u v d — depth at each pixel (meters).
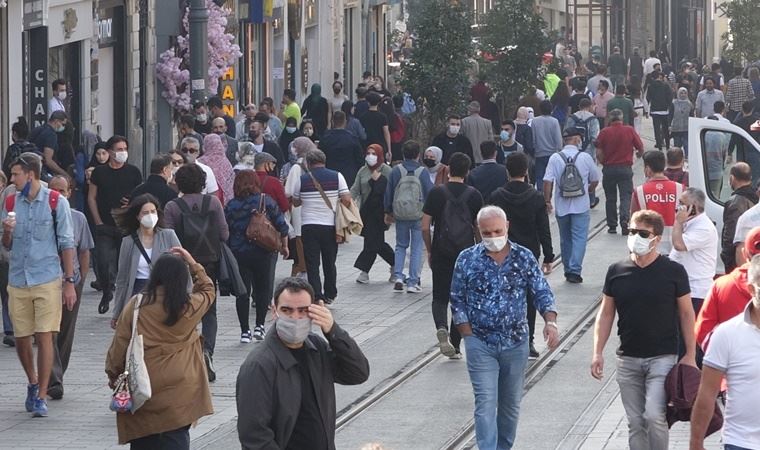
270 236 43.62
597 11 186.12
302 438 21.84
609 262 59.31
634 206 44.69
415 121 91.31
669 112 105.12
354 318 48.16
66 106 71.94
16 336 35.12
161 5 79.75
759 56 160.88
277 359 21.62
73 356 42.22
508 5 99.62
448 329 44.91
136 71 80.44
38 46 66.19
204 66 68.25
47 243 35.19
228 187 52.91
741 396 22.50
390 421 34.62
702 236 35.34
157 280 27.03
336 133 68.25
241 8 97.88
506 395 30.00
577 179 53.94
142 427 27.03
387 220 53.31
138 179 49.16
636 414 27.91
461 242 40.38
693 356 27.55
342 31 128.00
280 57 110.12
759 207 34.62
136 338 26.75
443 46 90.44
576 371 39.69
